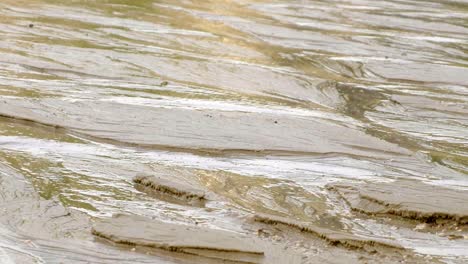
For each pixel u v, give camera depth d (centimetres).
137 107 2814
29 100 2802
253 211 2058
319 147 2567
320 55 4009
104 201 2052
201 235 1838
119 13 4500
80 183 2152
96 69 3350
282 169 2377
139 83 3222
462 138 2864
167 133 2577
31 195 2036
